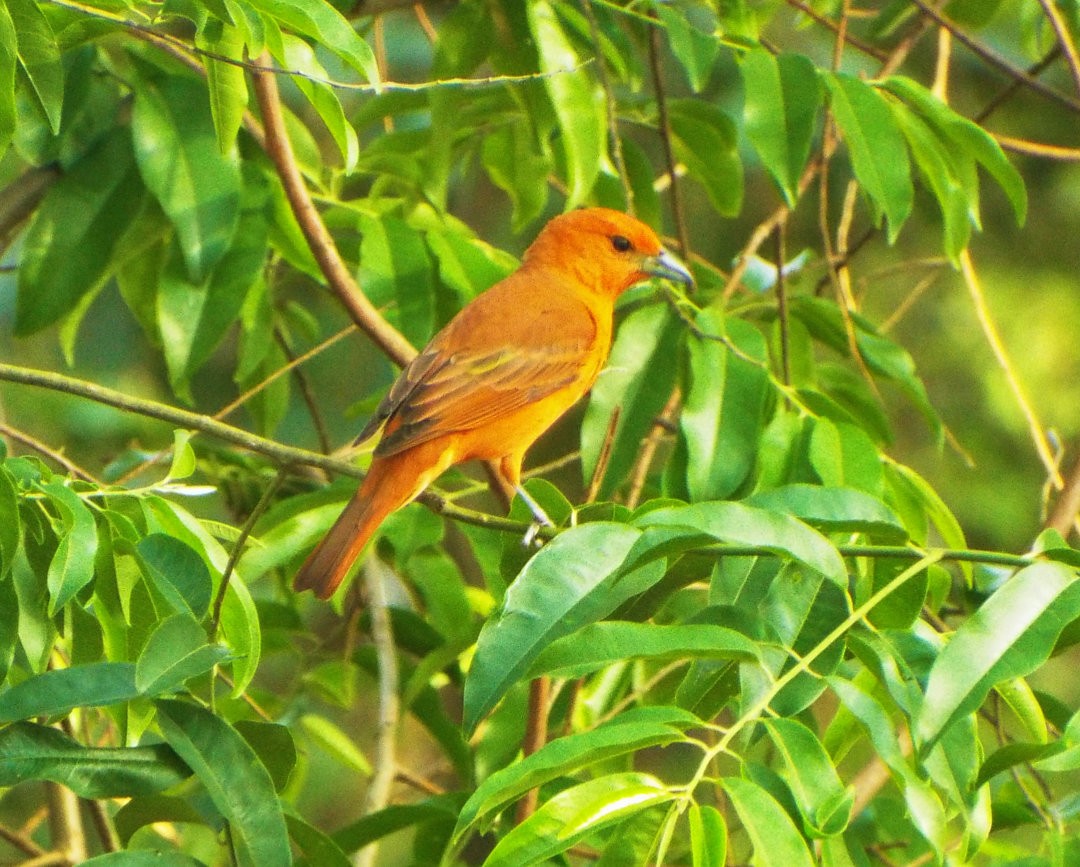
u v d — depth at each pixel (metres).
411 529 9.73
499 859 4.95
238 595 7.13
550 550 5.94
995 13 12.41
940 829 5.24
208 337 9.58
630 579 5.99
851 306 11.59
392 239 10.03
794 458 8.66
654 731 5.15
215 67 7.86
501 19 10.16
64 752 6.04
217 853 9.55
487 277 10.48
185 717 6.11
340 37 7.07
